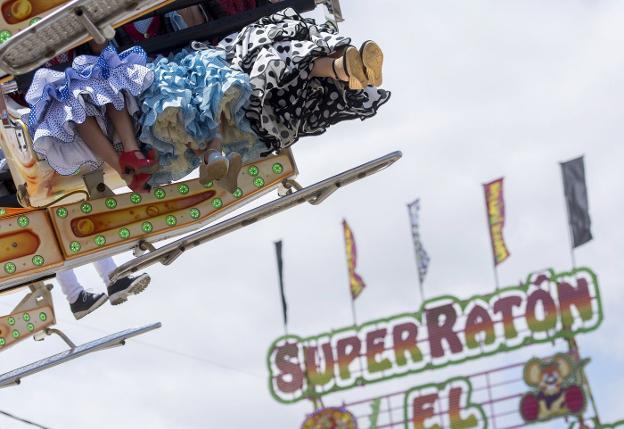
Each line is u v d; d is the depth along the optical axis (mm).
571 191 51844
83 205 15164
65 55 15359
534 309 51562
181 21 15812
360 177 14914
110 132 14523
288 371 54594
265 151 15234
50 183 15117
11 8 13727
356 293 55312
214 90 14195
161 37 15016
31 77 14867
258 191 15594
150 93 14156
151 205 15344
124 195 15305
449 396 51406
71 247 15062
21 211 15078
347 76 14461
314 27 14688
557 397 50188
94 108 14242
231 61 14594
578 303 51125
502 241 53469
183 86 14195
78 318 19266
